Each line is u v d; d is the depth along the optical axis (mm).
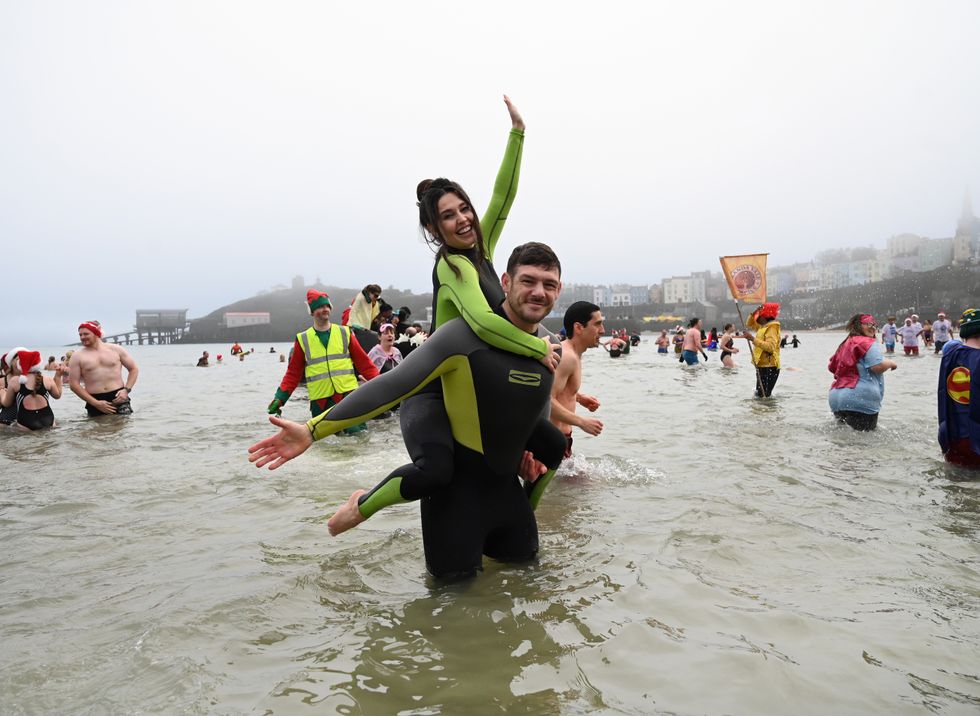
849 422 7984
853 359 7934
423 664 2414
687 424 8594
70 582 3361
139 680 2322
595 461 6148
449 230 3479
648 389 14086
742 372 19875
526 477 3779
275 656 2490
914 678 2291
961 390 5793
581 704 2133
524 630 2691
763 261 13375
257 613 2896
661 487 5164
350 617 2848
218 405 12695
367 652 2516
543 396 3246
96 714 2102
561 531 4062
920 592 3076
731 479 5371
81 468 6359
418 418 3338
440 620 2799
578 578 3264
